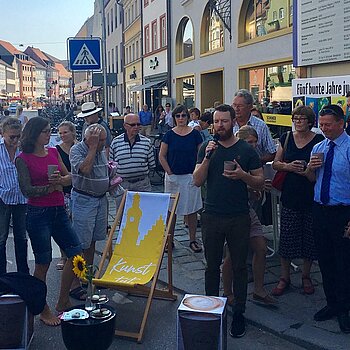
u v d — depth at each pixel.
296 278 5.93
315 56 10.02
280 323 4.78
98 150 5.35
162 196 5.46
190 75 20.95
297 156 5.18
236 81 15.88
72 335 3.95
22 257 5.84
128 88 39.09
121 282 4.77
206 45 19.20
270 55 13.49
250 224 4.77
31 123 4.85
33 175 4.80
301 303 5.23
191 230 7.07
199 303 4.13
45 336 4.76
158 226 5.39
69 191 6.20
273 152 5.80
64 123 6.23
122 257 5.31
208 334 3.94
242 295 4.73
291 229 5.32
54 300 5.62
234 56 15.98
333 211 4.59
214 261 4.78
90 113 7.72
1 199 5.65
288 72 12.84
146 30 30.28
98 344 3.98
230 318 5.06
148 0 29.22
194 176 4.70
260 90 14.55
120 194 5.92
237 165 4.44
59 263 6.68
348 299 4.64
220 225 4.67
